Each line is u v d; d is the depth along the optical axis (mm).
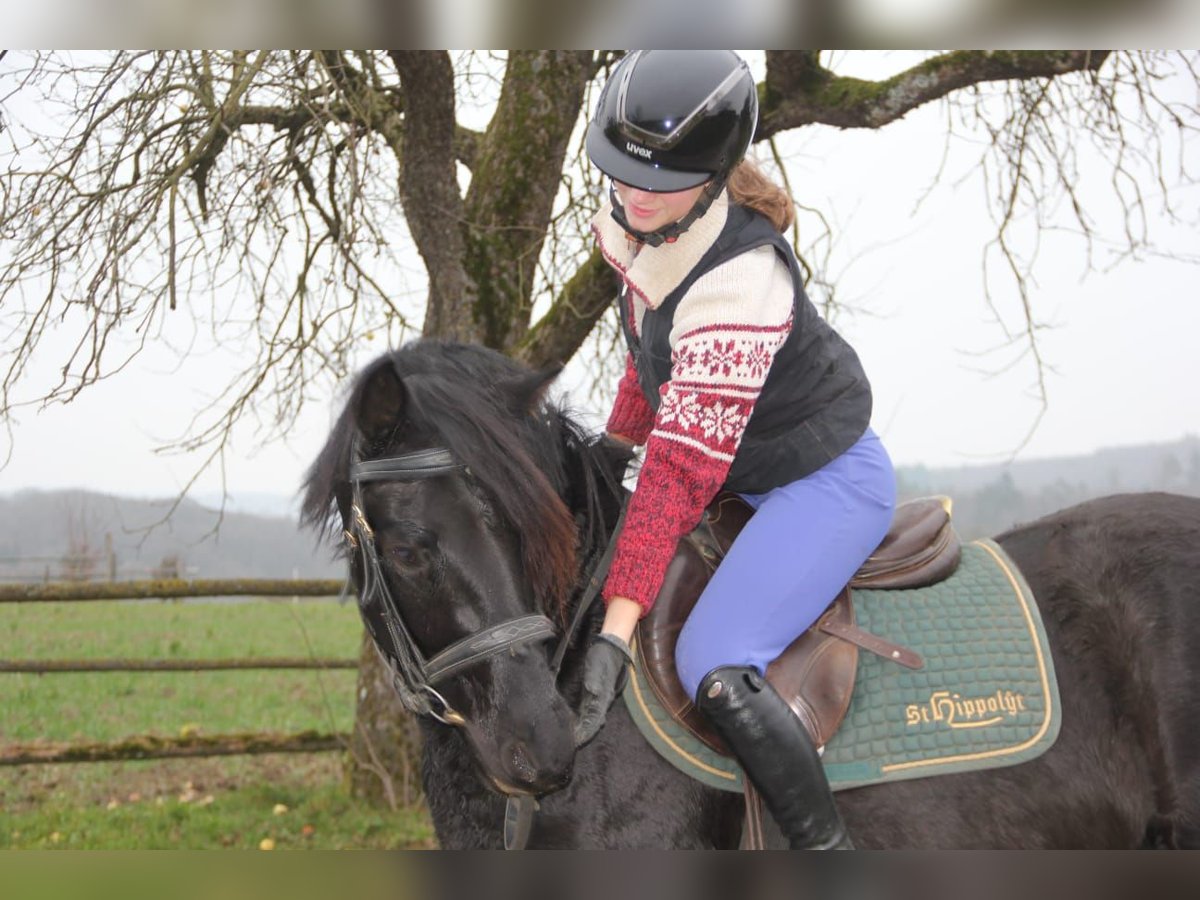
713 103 1607
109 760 4949
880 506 1803
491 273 4391
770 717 1624
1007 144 4488
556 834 1700
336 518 1777
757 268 1690
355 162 3539
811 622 1758
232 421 3729
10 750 4852
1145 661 1838
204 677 8164
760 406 1782
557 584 1672
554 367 1732
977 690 1798
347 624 11688
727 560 1756
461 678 1570
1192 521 1942
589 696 1547
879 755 1739
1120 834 1806
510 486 1588
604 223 1904
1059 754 1791
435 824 1844
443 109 3725
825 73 4211
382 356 1686
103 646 9203
